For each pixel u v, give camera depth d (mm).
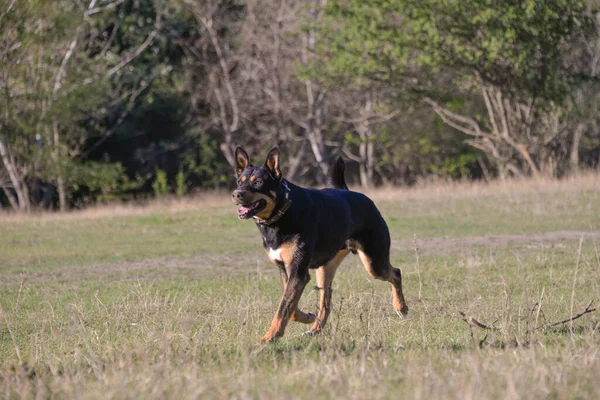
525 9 26000
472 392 4531
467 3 26219
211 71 38906
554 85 28984
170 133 41312
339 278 11688
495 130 31062
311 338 7250
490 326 7270
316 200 7531
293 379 5223
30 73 29766
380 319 7996
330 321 7789
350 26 28984
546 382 5012
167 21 38500
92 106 32719
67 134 33938
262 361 6102
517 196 22891
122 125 39156
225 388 5086
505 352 6117
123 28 37062
